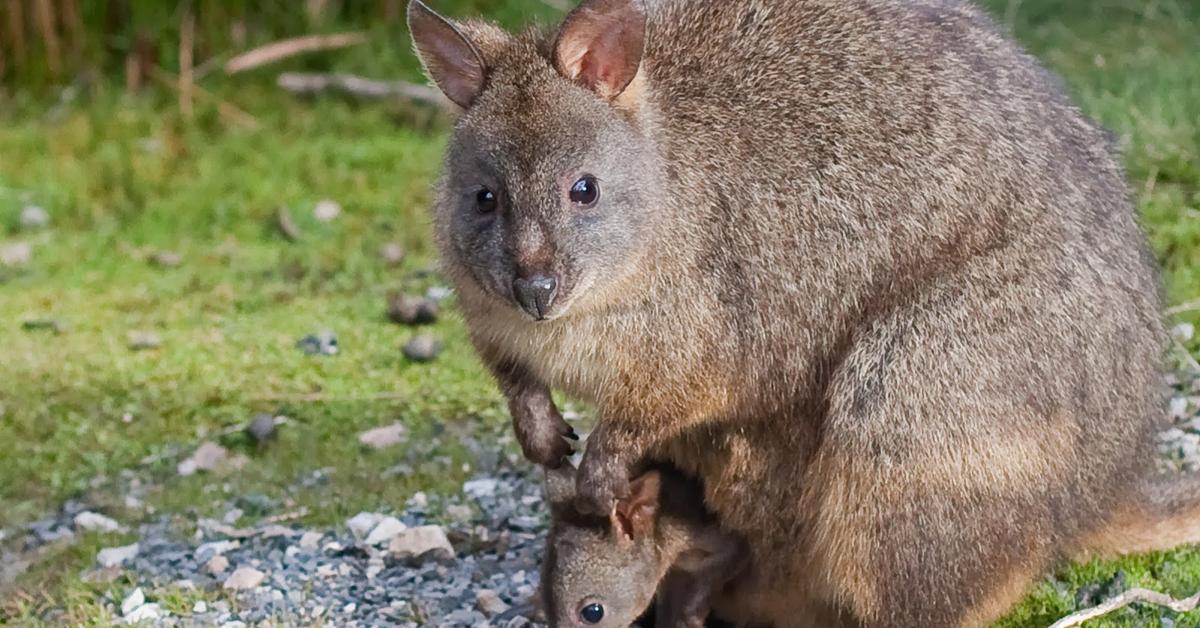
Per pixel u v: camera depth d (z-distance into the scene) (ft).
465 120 31.37
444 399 46.83
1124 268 33.32
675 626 34.55
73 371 49.29
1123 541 35.22
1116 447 33.30
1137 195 38.68
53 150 66.28
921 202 31.96
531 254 30.09
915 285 32.01
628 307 31.68
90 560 38.52
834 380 32.35
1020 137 32.55
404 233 59.00
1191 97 55.11
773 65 32.65
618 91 31.24
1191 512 35.24
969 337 31.53
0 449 44.52
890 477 31.65
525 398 33.91
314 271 56.85
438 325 52.37
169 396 47.50
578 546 32.99
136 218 61.62
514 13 69.97
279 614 34.99
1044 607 33.91
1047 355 31.78
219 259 58.44
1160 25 62.13
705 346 32.19
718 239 32.09
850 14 33.09
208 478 42.86
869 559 32.14
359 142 65.98
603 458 32.83
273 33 71.87
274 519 40.01
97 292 55.93
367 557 37.70
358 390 47.70
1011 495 31.81
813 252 32.24
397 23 72.18
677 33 33.09
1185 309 45.37
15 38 69.26
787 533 33.76
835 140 32.19
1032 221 32.14
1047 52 60.70
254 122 68.03
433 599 35.58
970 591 32.17
